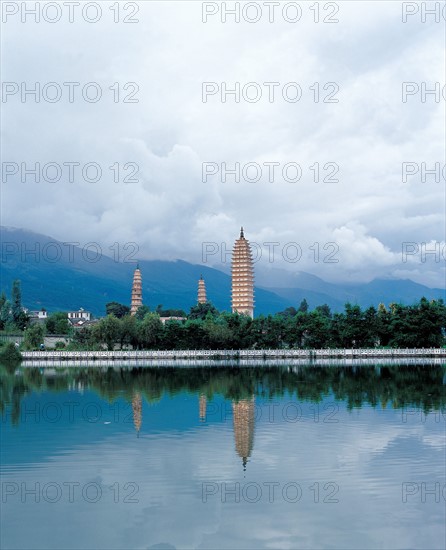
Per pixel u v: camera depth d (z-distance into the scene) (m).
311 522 32.06
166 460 44.44
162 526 31.83
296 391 88.44
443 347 194.50
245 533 30.80
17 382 106.88
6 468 42.53
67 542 30.02
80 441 51.34
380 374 118.69
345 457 44.66
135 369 141.50
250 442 50.31
